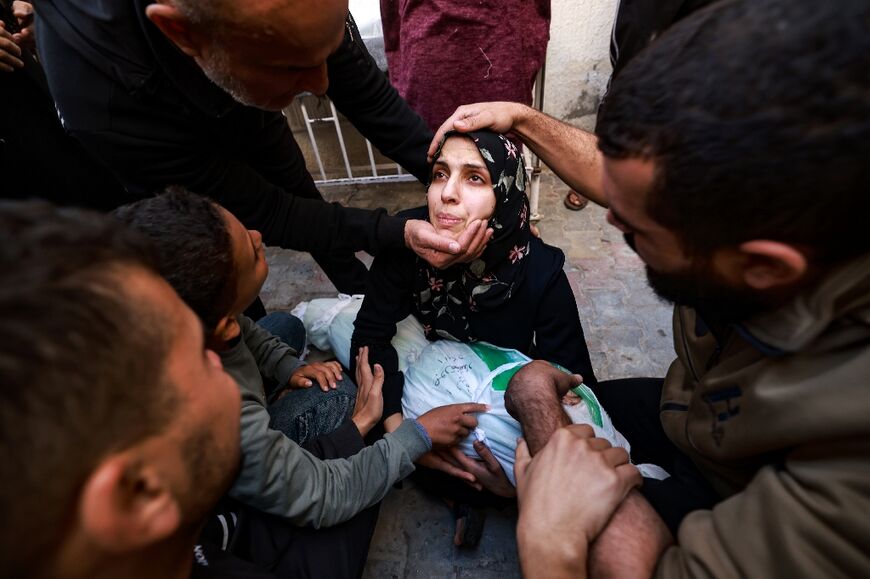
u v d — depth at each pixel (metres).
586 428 0.72
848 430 0.41
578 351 1.23
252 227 1.17
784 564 0.43
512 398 0.93
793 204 0.36
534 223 2.40
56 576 0.32
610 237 2.27
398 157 1.42
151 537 0.35
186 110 0.96
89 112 0.92
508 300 1.20
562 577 0.57
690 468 0.78
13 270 0.28
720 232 0.40
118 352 0.31
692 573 0.51
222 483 0.45
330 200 2.83
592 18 2.34
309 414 1.16
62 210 0.34
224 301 0.80
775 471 0.48
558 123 1.14
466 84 1.83
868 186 0.33
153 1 0.80
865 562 0.39
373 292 1.29
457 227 1.07
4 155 1.46
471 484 1.14
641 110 0.41
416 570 1.25
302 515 0.85
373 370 1.27
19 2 1.45
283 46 0.71
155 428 0.34
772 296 0.45
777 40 0.34
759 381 0.51
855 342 0.41
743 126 0.35
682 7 1.25
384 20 2.01
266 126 1.35
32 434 0.26
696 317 0.76
